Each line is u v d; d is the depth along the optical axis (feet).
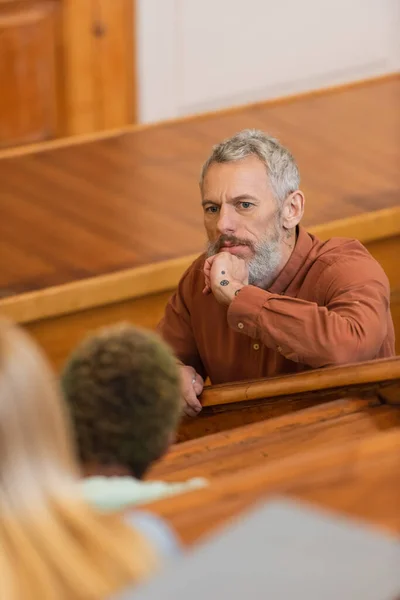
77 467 8.31
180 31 35.42
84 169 25.00
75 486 6.09
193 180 24.53
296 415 13.43
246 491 6.99
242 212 15.26
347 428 13.20
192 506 6.88
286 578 5.34
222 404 15.58
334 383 13.96
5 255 21.22
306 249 15.58
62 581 5.65
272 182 15.26
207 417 15.93
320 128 26.99
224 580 5.34
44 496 5.89
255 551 5.55
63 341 20.53
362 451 7.42
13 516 5.79
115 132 26.81
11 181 24.39
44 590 5.57
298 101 28.66
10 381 5.87
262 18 36.40
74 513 5.89
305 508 5.99
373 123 27.37
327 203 23.07
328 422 13.32
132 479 8.34
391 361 13.61
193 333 16.53
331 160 25.25
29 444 5.90
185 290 16.49
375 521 6.44
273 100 28.63
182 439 16.12
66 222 22.63
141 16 34.68
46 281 20.24
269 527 5.74
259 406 15.34
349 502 6.65
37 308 19.85
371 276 15.21
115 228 22.35
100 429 8.21
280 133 26.66
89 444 8.27
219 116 27.71
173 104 36.55
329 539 5.65
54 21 33.94
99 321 20.71
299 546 5.57
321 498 6.72
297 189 15.56
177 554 6.31
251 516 5.86
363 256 15.64
